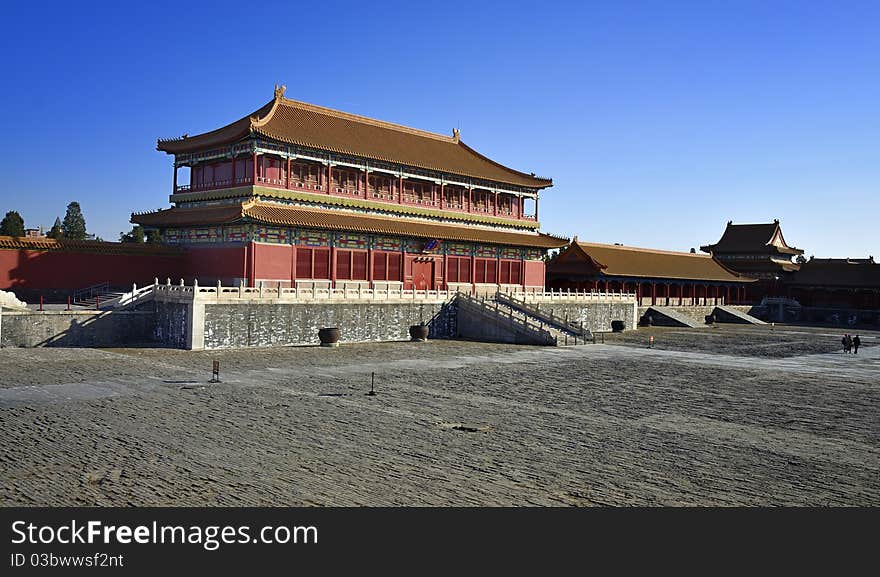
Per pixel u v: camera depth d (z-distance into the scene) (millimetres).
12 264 59344
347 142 76250
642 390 42094
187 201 74062
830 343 82438
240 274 64750
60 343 51812
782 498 21625
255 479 22031
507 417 32562
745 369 54438
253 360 48781
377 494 21047
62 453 24109
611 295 92000
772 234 147000
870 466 25641
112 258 65188
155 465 23109
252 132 65188
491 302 78500
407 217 79625
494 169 94250
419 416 32094
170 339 54875
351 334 63406
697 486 22594
